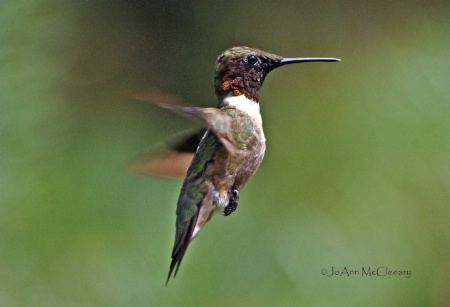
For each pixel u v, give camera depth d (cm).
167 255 726
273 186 816
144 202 738
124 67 1104
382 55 975
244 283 755
